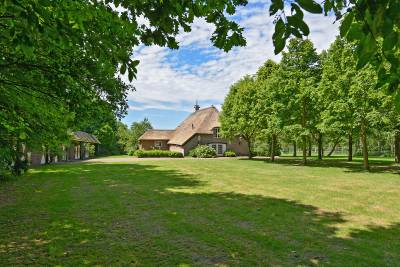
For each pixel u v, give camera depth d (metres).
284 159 37.50
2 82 5.64
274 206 9.59
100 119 7.89
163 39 3.17
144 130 66.38
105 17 3.54
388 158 40.06
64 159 34.97
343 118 20.61
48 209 9.14
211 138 48.25
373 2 1.33
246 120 34.84
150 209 9.18
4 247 5.88
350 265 5.05
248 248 5.84
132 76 3.33
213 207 9.46
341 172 20.11
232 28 2.82
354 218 8.07
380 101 18.45
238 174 19.33
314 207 9.42
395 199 10.69
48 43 3.50
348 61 20.17
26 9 2.51
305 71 26.16
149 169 23.12
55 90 5.93
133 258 5.35
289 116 25.86
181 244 6.07
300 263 5.14
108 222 7.70
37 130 7.43
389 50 1.43
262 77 34.62
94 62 5.54
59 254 5.52
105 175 18.69
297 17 1.44
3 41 3.92
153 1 2.82
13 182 14.89
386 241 6.21
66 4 3.04
